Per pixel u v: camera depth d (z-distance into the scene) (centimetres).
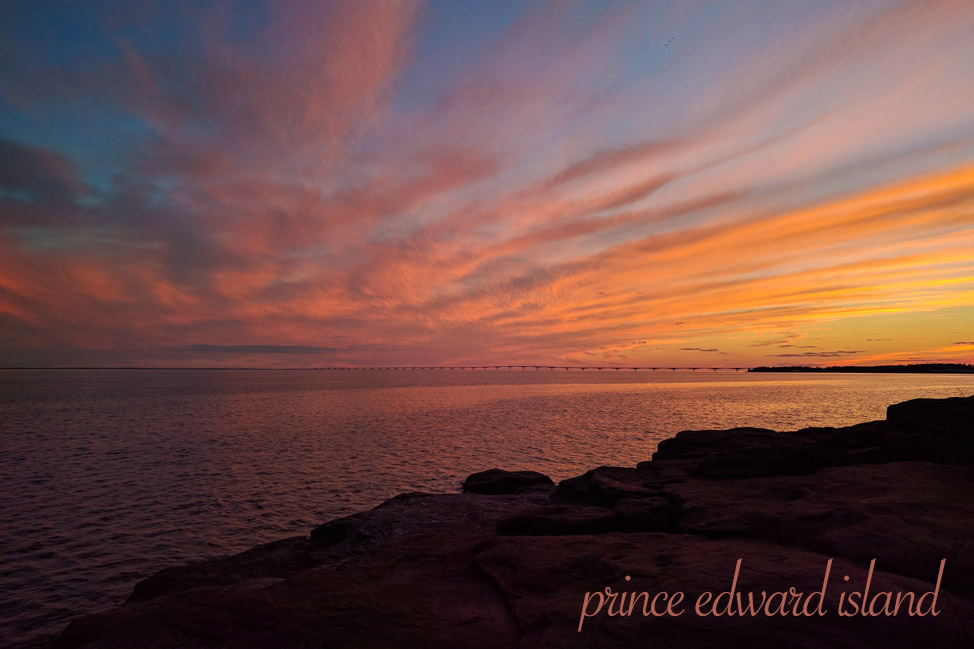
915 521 853
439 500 1808
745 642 562
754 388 17712
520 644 598
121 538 1994
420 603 729
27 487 2820
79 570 1678
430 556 943
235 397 11431
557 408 8688
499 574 802
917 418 1969
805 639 557
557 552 877
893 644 545
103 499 2569
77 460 3634
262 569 1253
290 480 3016
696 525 1080
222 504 2486
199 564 1271
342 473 3216
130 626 656
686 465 1864
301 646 612
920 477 1177
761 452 1714
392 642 617
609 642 577
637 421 6444
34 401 9875
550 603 686
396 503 1783
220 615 677
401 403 9962
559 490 1867
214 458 3731
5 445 4309
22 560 1753
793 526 955
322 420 6544
